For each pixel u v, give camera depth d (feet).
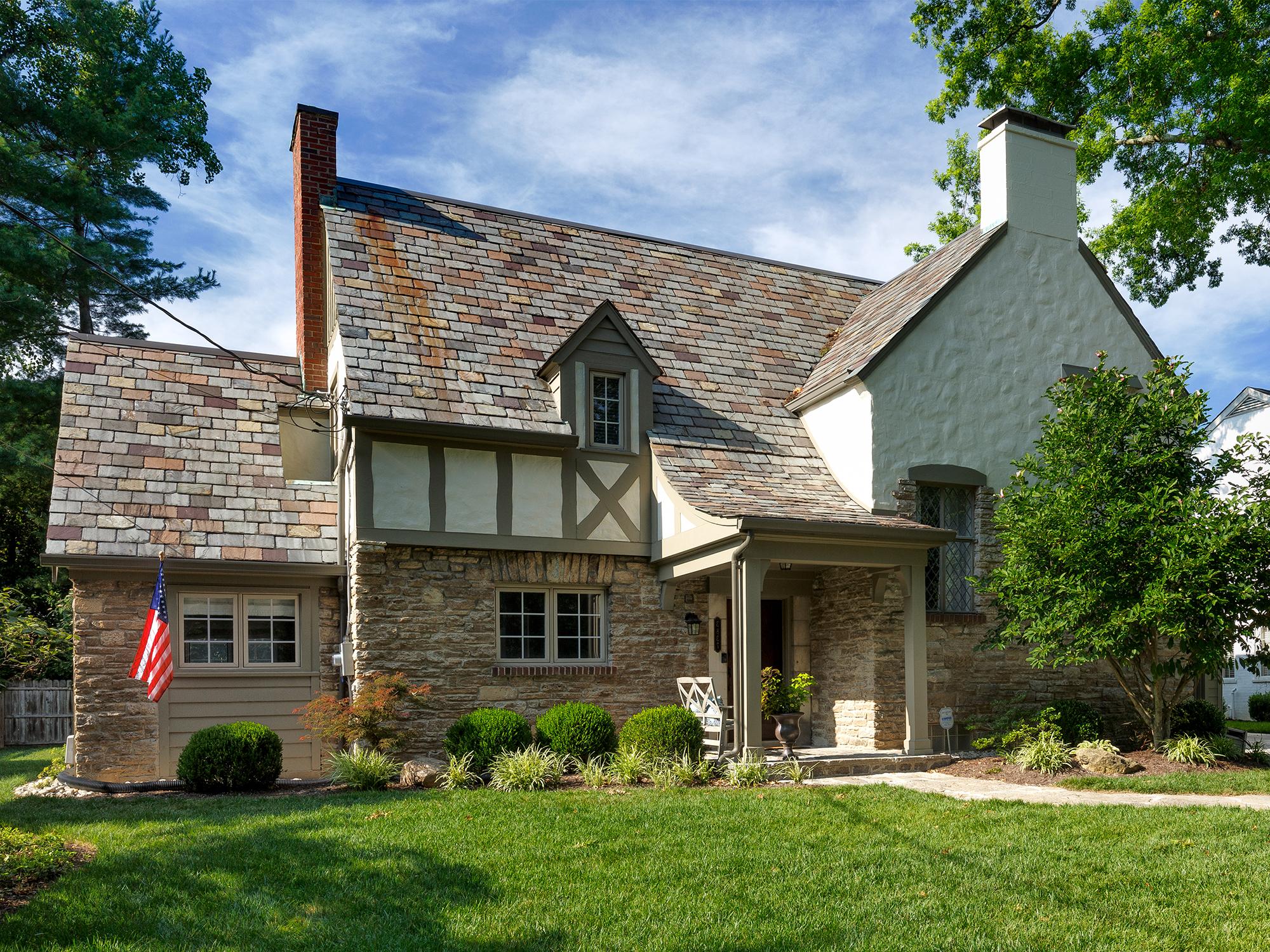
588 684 44.19
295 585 43.65
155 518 42.19
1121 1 72.13
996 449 49.83
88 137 79.87
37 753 57.16
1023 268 52.24
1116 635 39.29
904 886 22.41
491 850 25.40
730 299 57.11
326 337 51.72
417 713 40.91
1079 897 21.38
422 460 42.42
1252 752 43.14
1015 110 52.95
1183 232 75.97
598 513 45.34
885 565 43.04
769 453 48.78
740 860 24.53
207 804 32.30
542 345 48.57
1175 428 42.19
